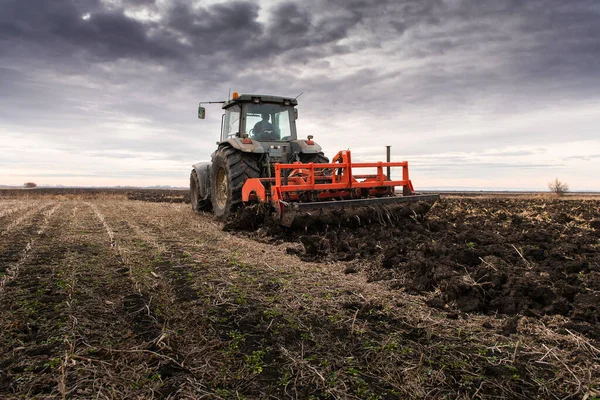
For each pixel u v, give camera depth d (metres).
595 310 2.73
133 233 6.56
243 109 8.33
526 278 3.27
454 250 4.23
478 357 2.21
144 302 3.00
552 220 7.73
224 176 8.56
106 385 1.86
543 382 1.97
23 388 1.81
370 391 1.86
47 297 3.06
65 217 9.28
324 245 5.07
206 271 3.98
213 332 2.49
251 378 1.96
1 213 10.19
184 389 1.85
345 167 6.51
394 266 4.11
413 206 6.55
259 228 6.52
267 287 3.44
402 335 2.48
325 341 2.38
